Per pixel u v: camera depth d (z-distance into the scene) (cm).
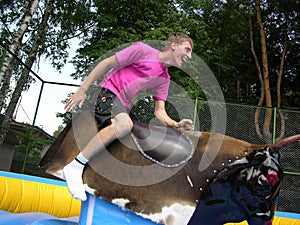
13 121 902
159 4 1515
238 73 1645
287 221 591
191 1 1612
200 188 255
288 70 1619
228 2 1739
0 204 479
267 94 1416
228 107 865
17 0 1697
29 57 1416
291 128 859
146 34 1316
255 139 855
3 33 1661
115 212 246
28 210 513
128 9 1532
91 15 1655
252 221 259
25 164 861
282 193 832
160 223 244
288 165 846
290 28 1631
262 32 1482
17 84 916
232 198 259
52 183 567
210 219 259
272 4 1652
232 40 1708
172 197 249
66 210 543
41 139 870
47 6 1498
